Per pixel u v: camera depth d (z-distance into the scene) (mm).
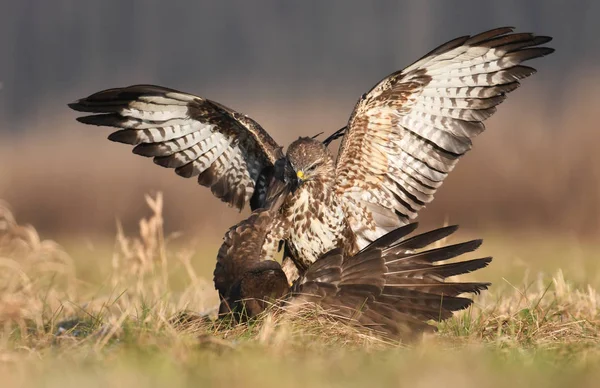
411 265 10539
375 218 12914
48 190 33969
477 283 10469
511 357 9242
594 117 30312
